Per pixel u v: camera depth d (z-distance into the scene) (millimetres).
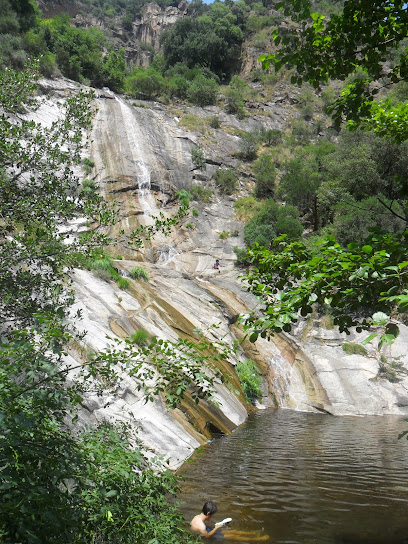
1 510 2742
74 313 12648
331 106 5355
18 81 5113
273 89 63500
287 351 20609
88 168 34125
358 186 31781
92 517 3471
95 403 8625
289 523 6332
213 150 44062
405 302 2787
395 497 7422
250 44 76625
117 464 3922
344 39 4730
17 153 4895
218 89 58406
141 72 60469
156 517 4188
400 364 19766
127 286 18328
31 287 4555
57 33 51719
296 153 46312
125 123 41938
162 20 110938
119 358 4055
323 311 22812
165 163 39562
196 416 11805
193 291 22062
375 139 32594
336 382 18906
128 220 31547
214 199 38469
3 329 5109
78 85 43531
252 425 13797
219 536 5879
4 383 3215
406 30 4508
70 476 3332
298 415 16125
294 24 77562
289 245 4461
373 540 5789
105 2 122688
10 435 3008
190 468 8836
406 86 36344
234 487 7785
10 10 47125
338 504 7066
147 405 10266
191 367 4043
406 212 4789
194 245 31984
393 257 3592
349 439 12086
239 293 24031
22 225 4836
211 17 81312
